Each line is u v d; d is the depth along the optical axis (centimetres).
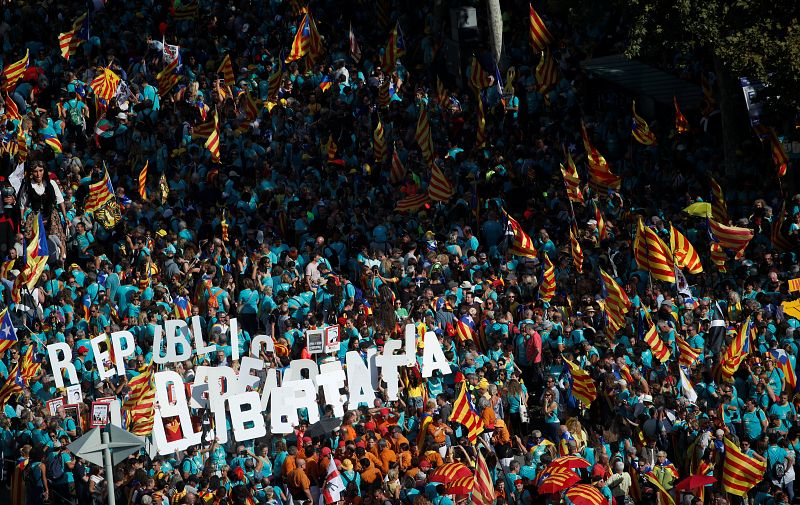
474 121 16800
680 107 16638
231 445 10781
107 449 7850
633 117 15938
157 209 14312
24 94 16375
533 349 11819
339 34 19762
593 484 10000
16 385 10656
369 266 13425
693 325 12250
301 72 18238
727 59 14175
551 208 14825
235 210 14538
